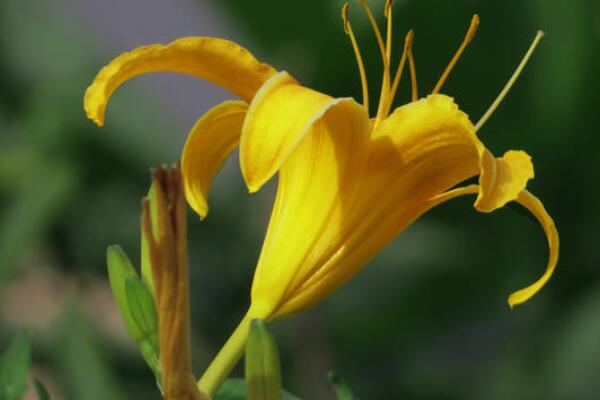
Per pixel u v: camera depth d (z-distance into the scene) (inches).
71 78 69.9
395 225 33.0
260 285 32.8
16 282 72.3
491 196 31.3
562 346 68.2
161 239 31.0
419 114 32.4
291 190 33.0
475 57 63.2
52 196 59.3
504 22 62.4
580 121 65.9
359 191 32.8
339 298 74.2
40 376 61.3
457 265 73.0
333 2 60.8
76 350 45.2
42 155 65.0
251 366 31.7
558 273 71.6
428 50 62.2
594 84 64.5
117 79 32.8
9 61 74.0
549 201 70.7
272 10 61.6
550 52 64.2
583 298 70.0
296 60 65.2
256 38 64.6
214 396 33.6
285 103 30.7
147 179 73.0
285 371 69.5
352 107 31.8
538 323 71.6
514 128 67.0
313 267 32.8
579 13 63.5
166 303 31.2
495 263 72.6
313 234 32.8
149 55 32.9
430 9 60.2
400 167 32.7
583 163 68.2
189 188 34.2
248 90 33.5
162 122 72.0
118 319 73.2
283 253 32.8
